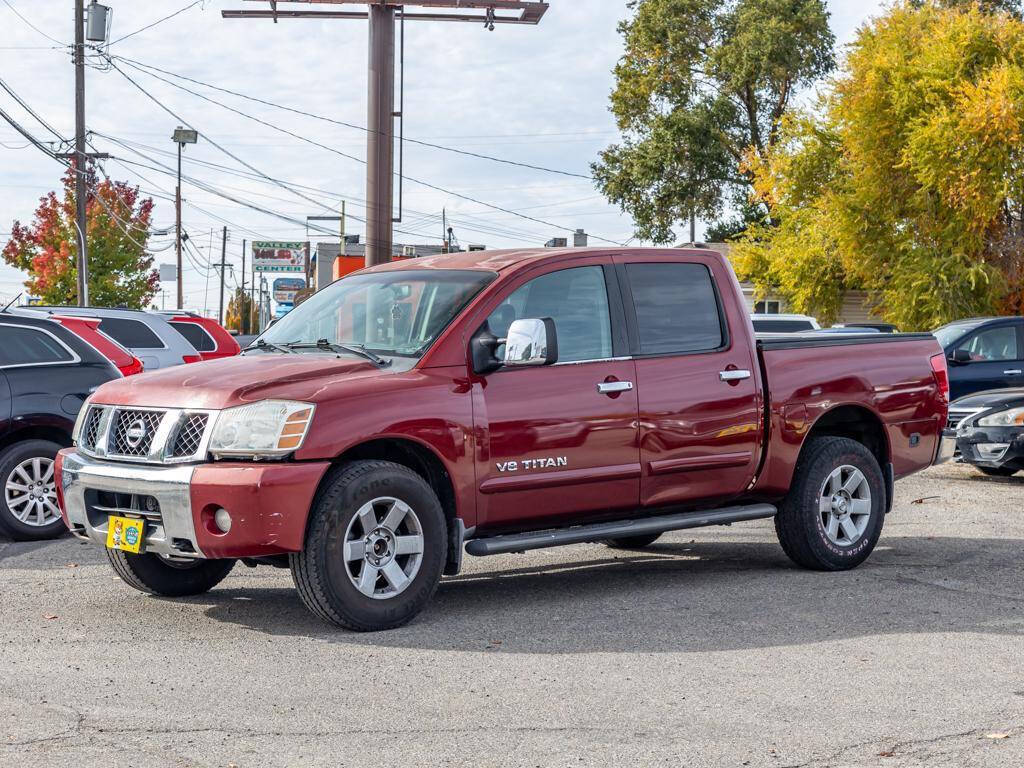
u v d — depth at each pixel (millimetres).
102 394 6609
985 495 12164
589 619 6551
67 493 6551
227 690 5117
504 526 6703
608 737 4496
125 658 5668
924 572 8000
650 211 51656
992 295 34938
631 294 7246
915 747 4391
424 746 4383
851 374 8086
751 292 44281
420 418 6277
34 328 9680
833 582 7648
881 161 35719
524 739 4469
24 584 7590
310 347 6859
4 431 9273
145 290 50250
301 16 25906
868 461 8109
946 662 5629
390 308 6934
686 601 7047
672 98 51750
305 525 5918
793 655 5762
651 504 7215
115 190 49781
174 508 5961
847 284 39688
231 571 8055
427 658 5680
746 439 7539
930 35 36062
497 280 6777
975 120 32750
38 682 5234
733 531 10062
